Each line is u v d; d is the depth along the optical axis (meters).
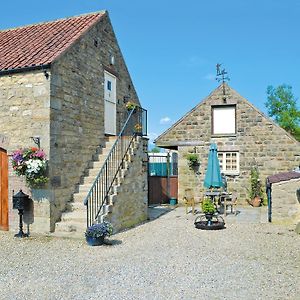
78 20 12.38
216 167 13.19
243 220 12.12
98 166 11.05
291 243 8.49
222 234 9.56
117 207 9.92
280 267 6.40
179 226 10.86
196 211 14.84
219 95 17.50
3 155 9.66
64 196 9.62
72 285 5.44
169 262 6.70
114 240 8.67
